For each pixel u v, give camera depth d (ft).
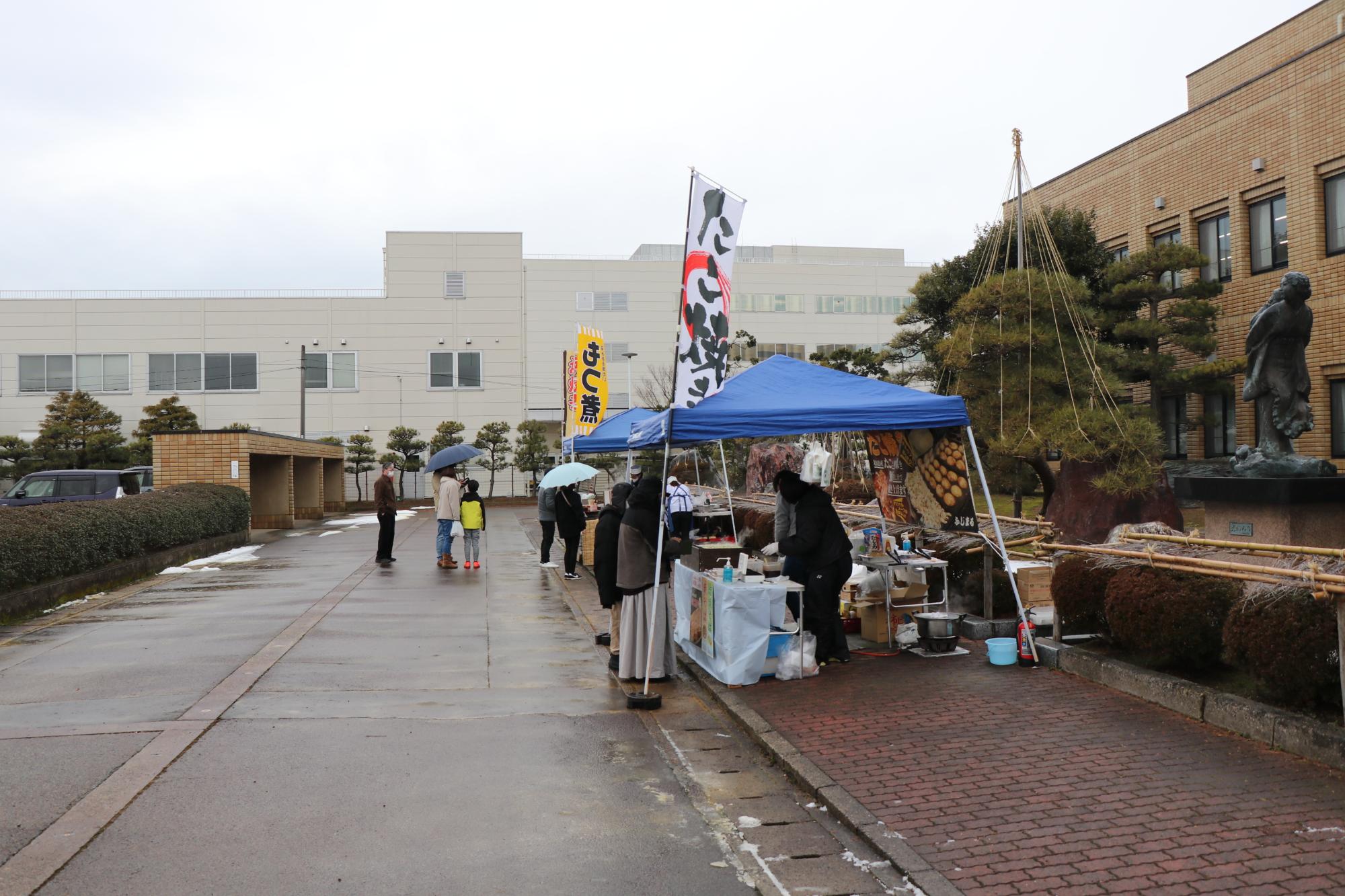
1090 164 76.48
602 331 161.99
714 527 49.16
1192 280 63.82
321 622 34.42
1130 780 16.56
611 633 27.30
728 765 18.80
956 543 31.53
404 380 150.82
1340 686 17.54
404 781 17.42
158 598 40.52
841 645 26.66
